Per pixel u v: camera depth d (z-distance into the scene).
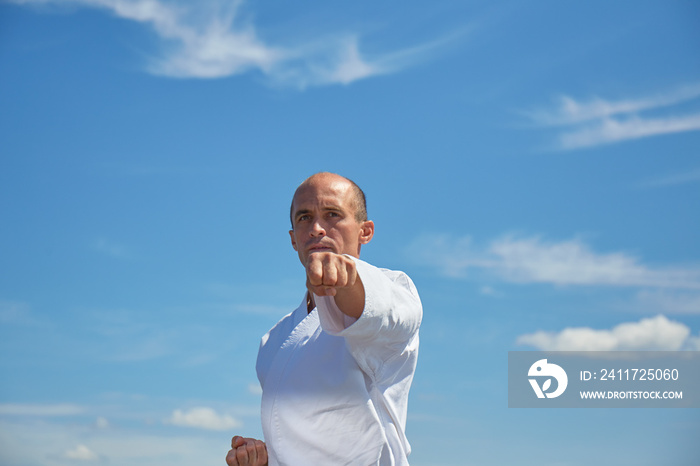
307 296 2.36
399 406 2.09
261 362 2.40
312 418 2.04
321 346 2.10
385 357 2.00
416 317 1.92
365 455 2.01
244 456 2.09
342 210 2.08
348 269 1.54
